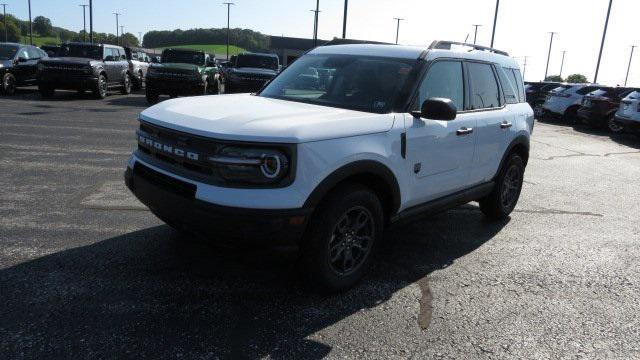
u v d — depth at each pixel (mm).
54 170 7020
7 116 12031
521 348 3268
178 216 3420
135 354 2930
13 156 7746
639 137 16562
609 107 17234
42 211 5273
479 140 4988
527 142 6020
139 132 4020
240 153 3199
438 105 3801
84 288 3678
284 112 3736
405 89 4176
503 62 5766
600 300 4043
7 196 5723
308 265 3557
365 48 4828
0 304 3391
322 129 3404
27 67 18125
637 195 7922
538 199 7293
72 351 2924
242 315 3439
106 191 6125
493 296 3994
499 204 5840
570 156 11641
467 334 3398
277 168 3197
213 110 3773
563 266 4723
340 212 3566
